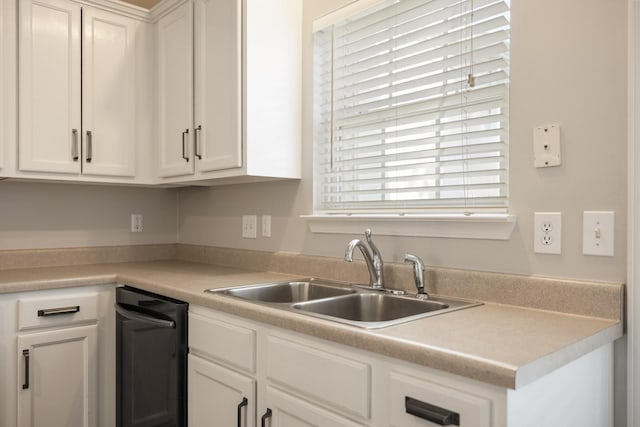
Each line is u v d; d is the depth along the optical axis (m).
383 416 1.05
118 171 2.39
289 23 2.06
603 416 1.17
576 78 1.28
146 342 1.84
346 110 1.96
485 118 1.53
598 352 1.15
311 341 1.22
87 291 2.07
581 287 1.25
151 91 2.50
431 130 1.68
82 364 2.05
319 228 1.99
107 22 2.35
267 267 2.23
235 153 1.93
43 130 2.17
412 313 1.53
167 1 2.32
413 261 1.54
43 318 1.95
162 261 2.79
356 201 1.93
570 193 1.29
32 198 2.45
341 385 1.13
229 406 1.47
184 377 1.67
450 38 1.62
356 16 1.91
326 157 2.05
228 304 1.47
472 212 1.56
